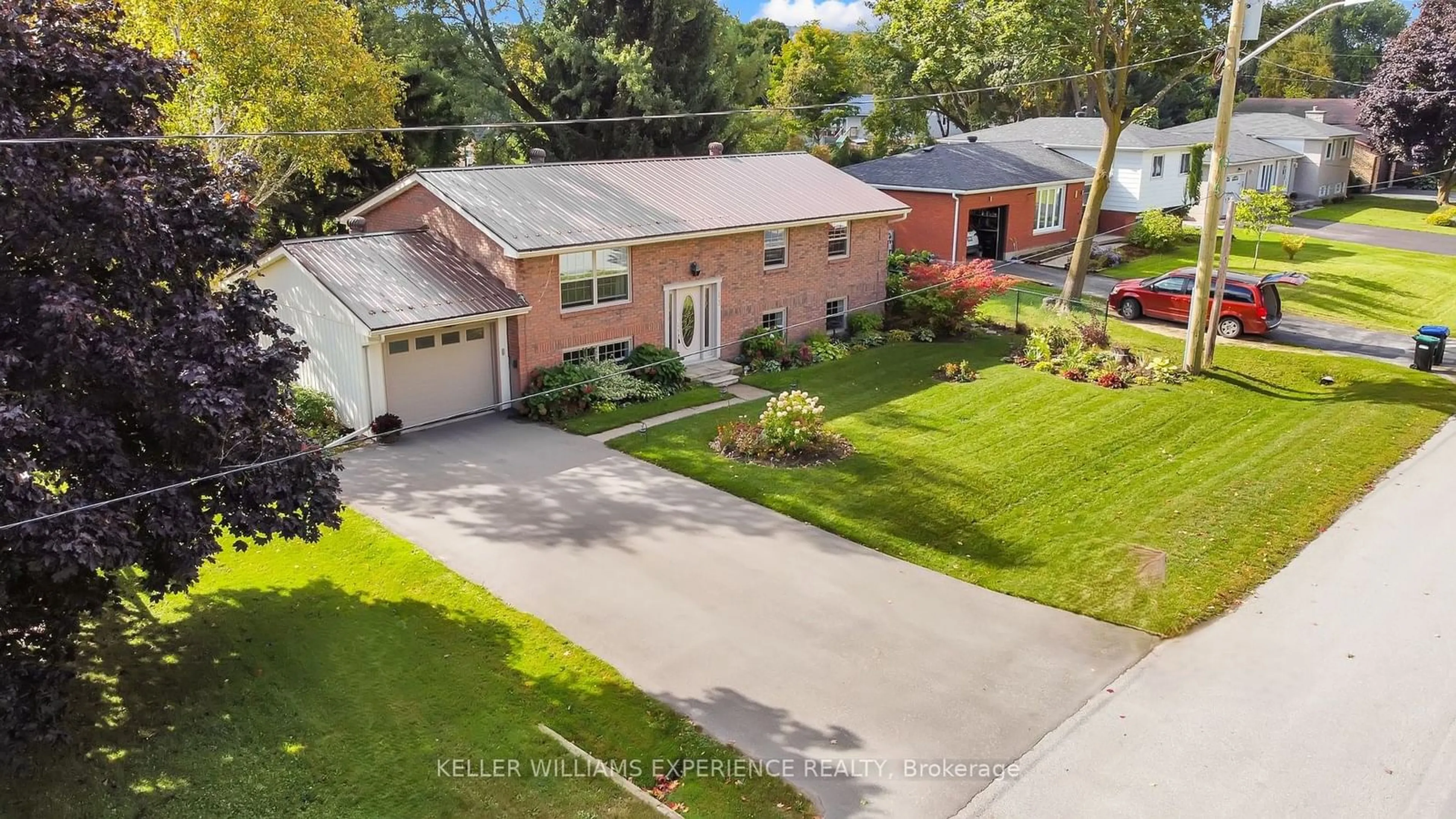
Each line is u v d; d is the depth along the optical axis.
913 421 21.72
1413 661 12.27
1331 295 34.16
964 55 30.39
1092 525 16.39
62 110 10.37
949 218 36.97
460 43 43.00
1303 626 13.16
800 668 12.08
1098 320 28.00
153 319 10.53
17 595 9.79
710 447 19.94
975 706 11.34
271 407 11.34
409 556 14.99
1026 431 21.08
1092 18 27.80
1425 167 52.72
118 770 9.98
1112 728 10.92
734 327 26.27
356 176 35.09
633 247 23.41
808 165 31.28
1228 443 20.39
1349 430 21.00
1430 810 9.59
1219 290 25.14
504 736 10.64
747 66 49.50
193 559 10.24
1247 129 58.50
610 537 15.80
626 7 42.69
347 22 27.80
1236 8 22.69
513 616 13.26
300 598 13.66
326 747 10.40
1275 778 10.09
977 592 14.16
